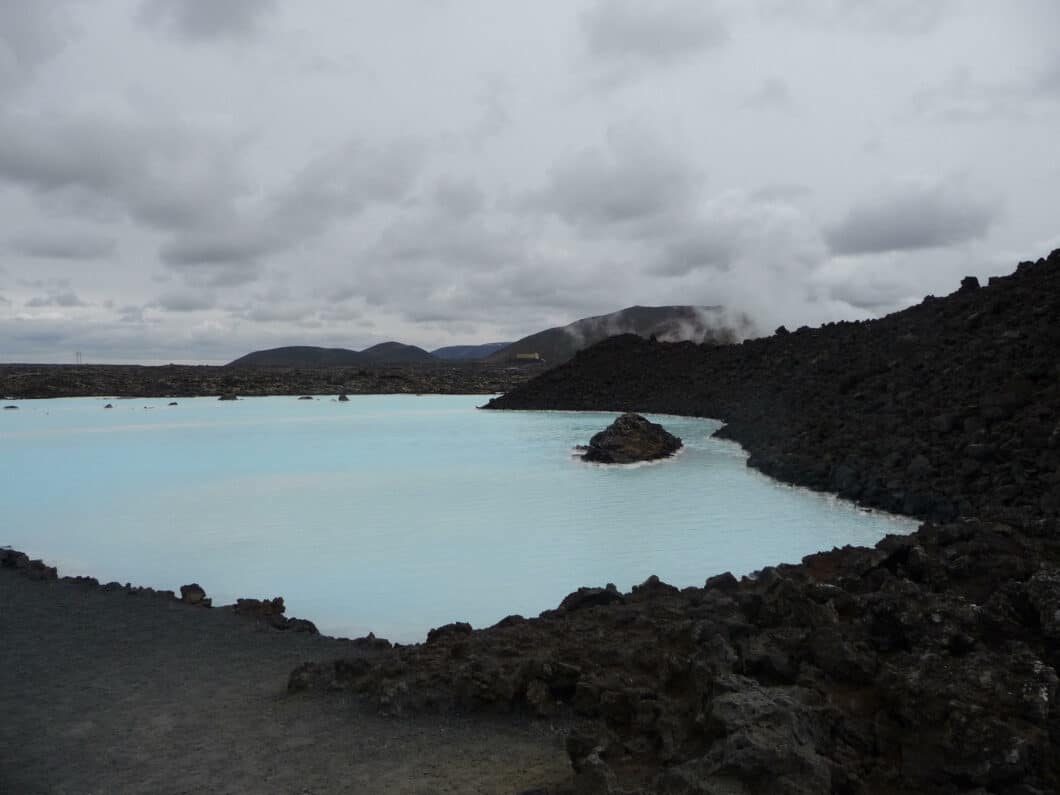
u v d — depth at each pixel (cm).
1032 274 3516
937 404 2708
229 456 3688
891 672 662
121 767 775
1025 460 2020
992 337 3033
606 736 718
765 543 1881
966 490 2047
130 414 6238
